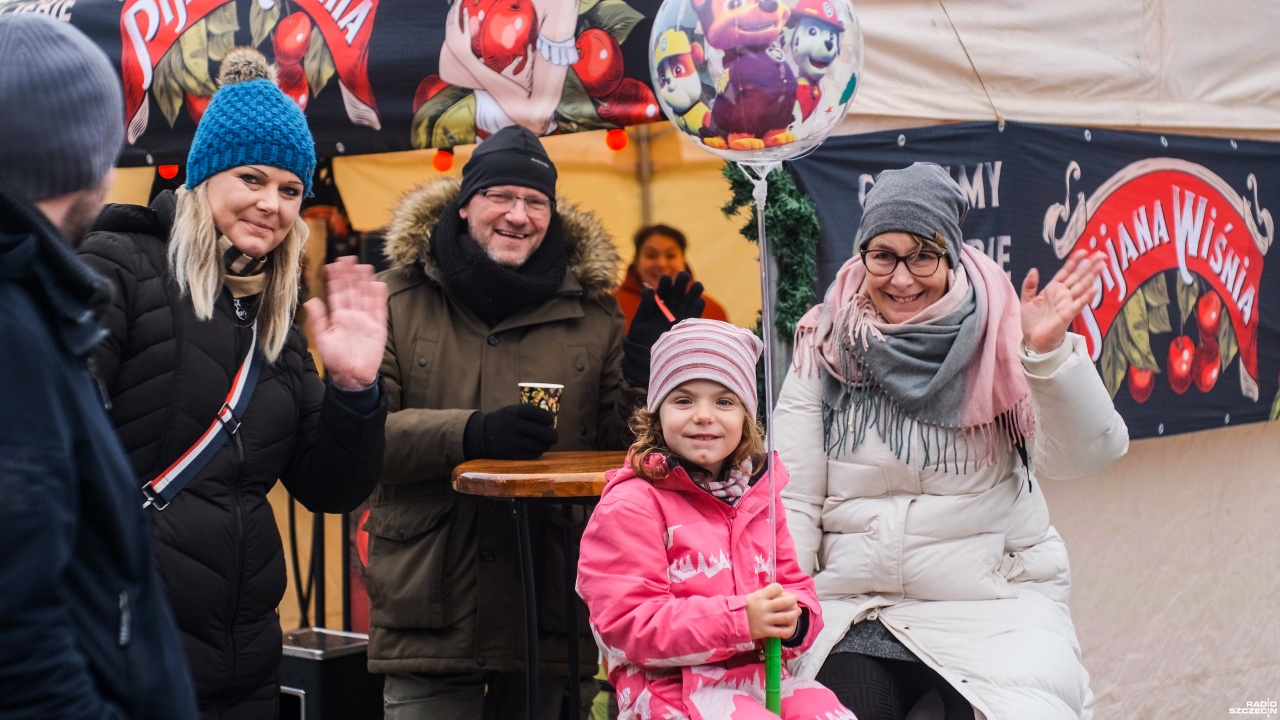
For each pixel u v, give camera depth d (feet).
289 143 7.77
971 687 8.18
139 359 7.31
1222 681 15.37
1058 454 8.92
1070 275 8.44
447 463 9.62
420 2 11.83
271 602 7.86
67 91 4.42
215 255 7.59
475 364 10.41
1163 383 14.08
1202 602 15.17
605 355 10.88
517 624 10.06
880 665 8.70
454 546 10.14
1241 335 15.16
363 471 7.98
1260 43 15.39
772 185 10.73
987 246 12.32
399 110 11.86
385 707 10.50
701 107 7.48
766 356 7.73
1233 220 15.07
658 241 14.75
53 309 4.18
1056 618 8.94
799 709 7.66
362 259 15.25
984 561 9.02
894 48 11.67
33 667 3.82
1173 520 14.88
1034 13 12.92
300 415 8.32
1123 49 13.87
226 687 7.53
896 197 9.02
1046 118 13.00
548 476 8.08
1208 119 14.80
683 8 7.46
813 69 7.30
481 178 10.20
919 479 9.04
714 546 7.81
